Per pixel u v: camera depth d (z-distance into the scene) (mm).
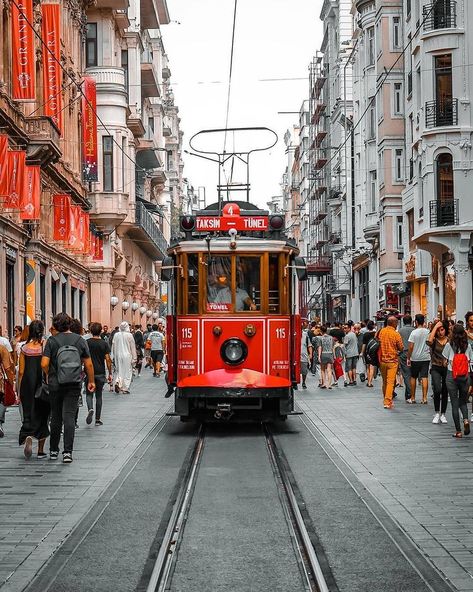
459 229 39094
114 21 58062
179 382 18844
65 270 45250
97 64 56656
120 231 60875
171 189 116938
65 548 9195
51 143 34688
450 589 7664
